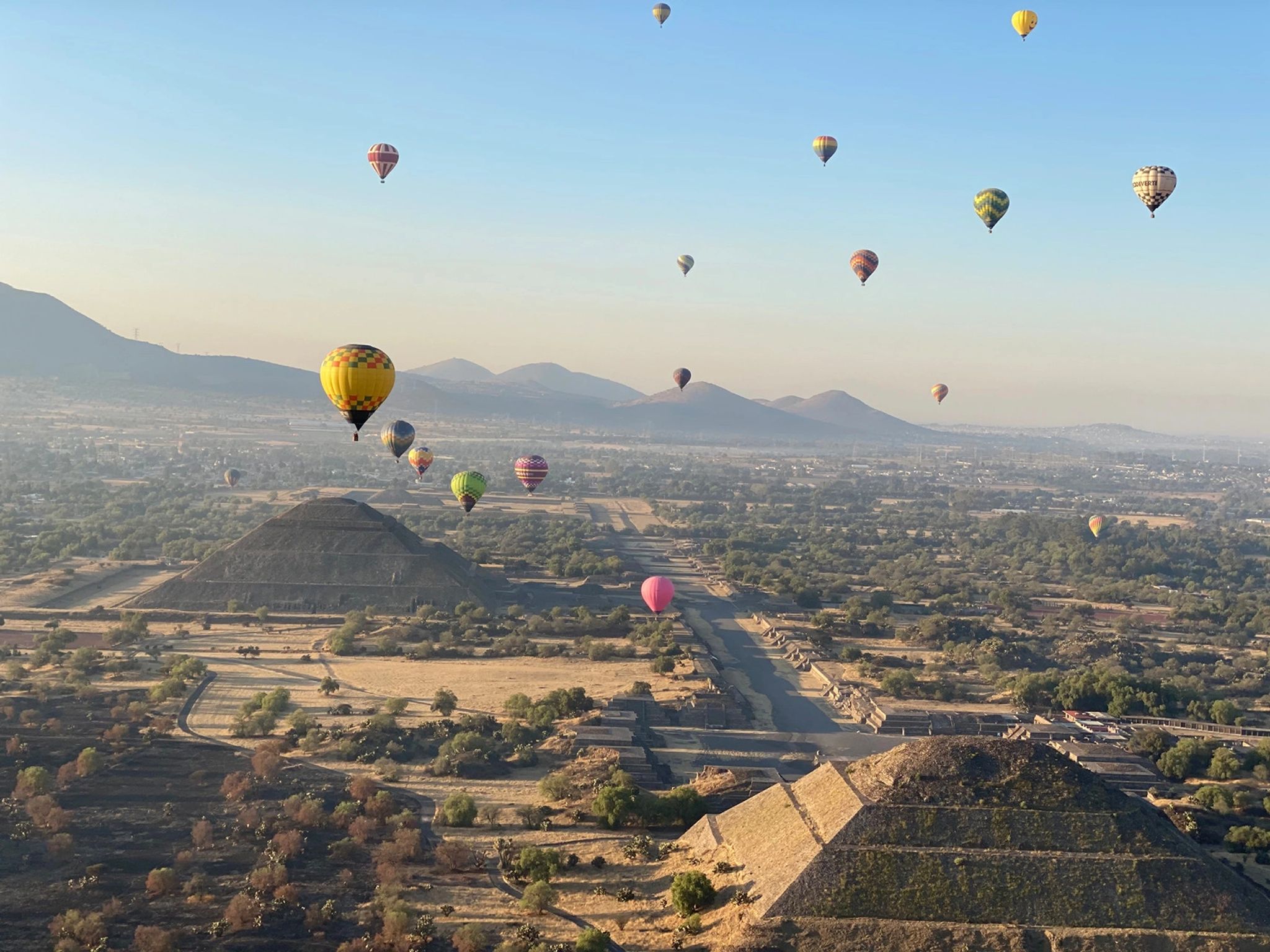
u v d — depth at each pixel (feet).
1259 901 318.45
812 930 300.81
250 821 374.84
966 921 303.48
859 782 349.61
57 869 336.90
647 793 417.08
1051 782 338.75
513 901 333.83
